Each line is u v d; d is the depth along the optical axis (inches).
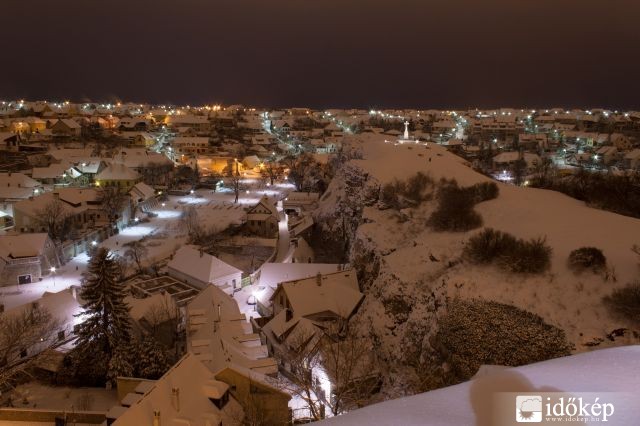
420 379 1706.4
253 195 5777.6
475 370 1728.6
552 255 1974.7
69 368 1956.2
